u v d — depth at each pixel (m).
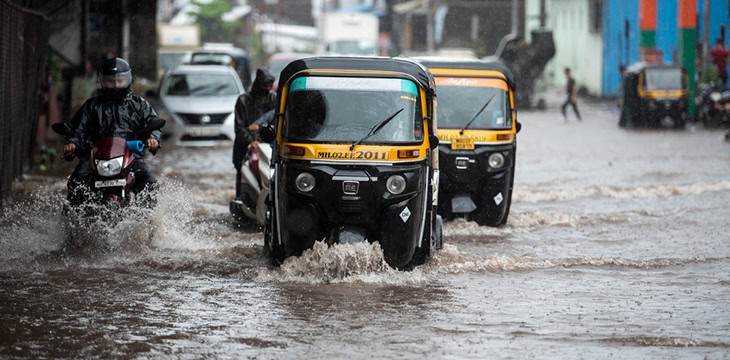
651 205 23.00
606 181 27.91
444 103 19.56
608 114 63.00
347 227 14.25
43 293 12.95
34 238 16.30
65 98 39.12
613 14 73.19
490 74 19.95
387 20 132.88
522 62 68.25
